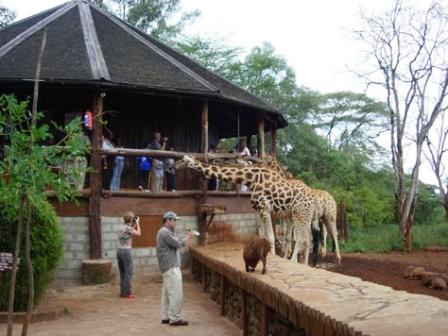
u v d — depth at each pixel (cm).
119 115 1548
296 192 1210
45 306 954
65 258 1241
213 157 1397
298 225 1211
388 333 371
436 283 1255
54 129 1478
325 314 448
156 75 1413
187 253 1362
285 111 3341
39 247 876
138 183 1550
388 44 2620
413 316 429
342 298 529
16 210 720
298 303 515
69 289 1159
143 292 1128
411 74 2545
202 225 1384
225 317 906
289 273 742
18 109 582
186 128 1648
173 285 840
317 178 3203
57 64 1345
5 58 1380
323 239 1555
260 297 663
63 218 1248
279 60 3431
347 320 421
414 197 2400
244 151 1614
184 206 1371
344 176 3136
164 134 1606
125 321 871
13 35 1630
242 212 1540
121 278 1078
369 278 1381
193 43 3366
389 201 3150
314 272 750
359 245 2242
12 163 570
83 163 907
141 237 1309
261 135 1669
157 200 1334
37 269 876
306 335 527
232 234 1460
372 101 4266
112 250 1278
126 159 1538
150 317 900
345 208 2466
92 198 1255
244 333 769
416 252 2244
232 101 1471
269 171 1232
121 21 1838
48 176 579
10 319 585
